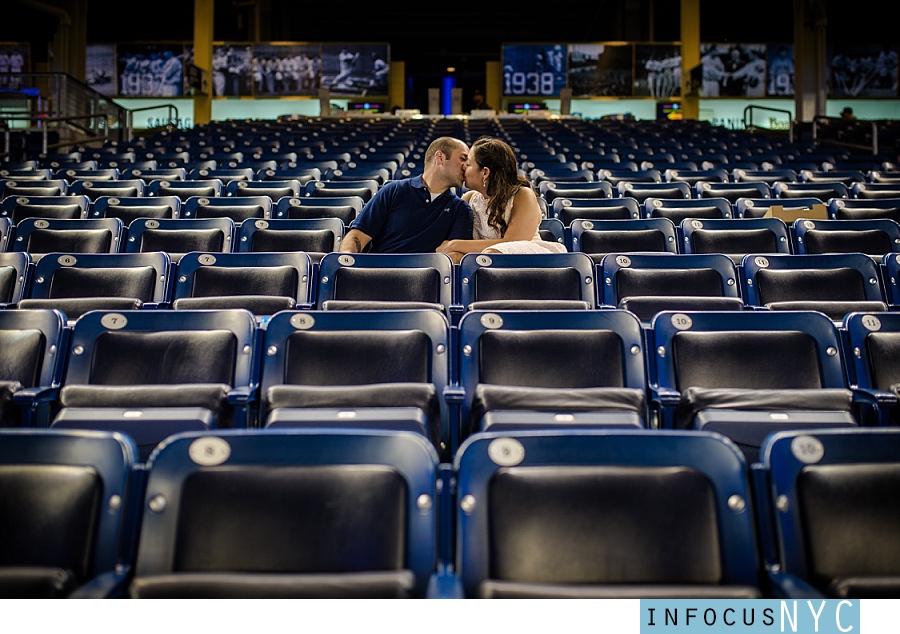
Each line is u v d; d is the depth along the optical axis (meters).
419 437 1.47
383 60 23.81
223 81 23.97
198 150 11.39
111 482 1.44
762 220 4.64
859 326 2.60
